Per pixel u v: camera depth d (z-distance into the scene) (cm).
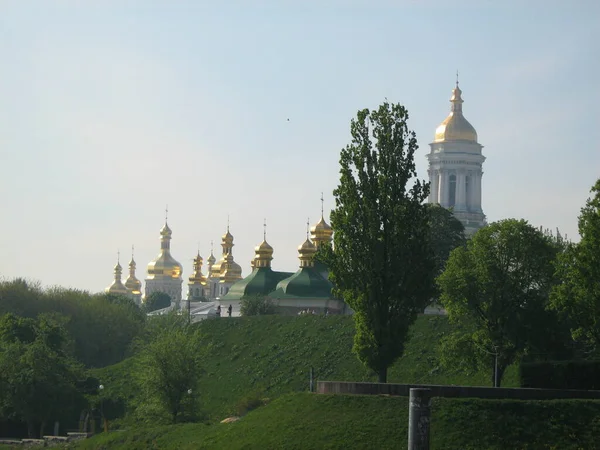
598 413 10469
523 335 13838
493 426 10319
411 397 8962
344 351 17988
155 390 15788
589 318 12606
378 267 12875
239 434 11581
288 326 19588
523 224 14138
